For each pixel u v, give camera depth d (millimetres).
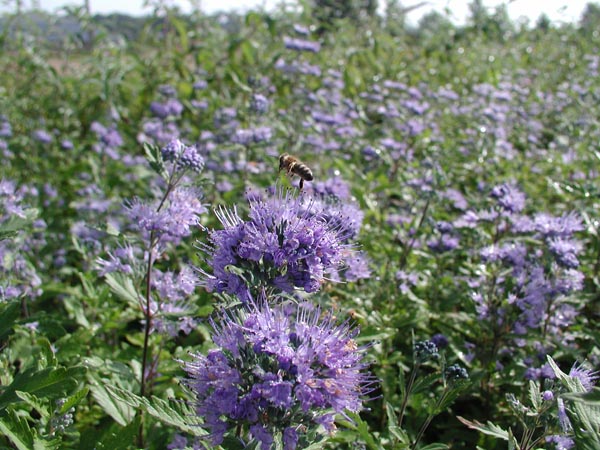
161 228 281
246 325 189
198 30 1018
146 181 602
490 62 1221
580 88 929
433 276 462
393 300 421
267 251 200
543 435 242
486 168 676
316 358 185
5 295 350
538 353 378
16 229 292
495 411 364
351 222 333
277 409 182
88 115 867
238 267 205
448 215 567
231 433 197
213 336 196
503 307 380
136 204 293
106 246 438
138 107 892
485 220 454
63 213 607
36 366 223
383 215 555
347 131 712
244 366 186
